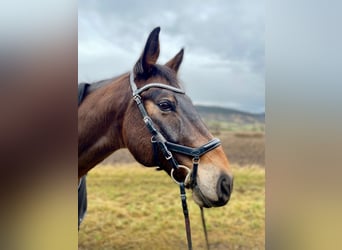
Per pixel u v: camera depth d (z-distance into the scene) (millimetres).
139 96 1254
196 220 1463
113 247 1481
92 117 1337
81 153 1368
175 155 1239
